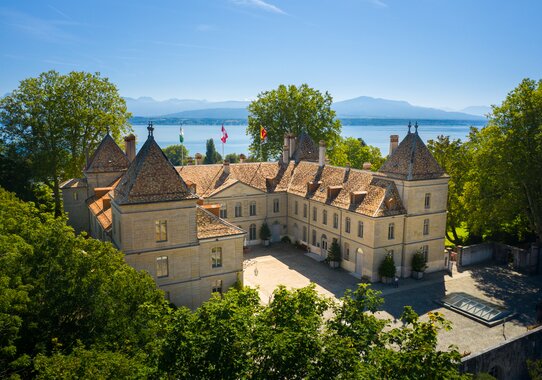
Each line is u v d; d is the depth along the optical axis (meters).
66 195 63.59
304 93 100.44
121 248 41.09
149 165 42.19
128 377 20.34
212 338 19.81
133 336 26.59
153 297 29.83
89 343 26.11
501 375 36.88
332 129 102.31
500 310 47.44
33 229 29.53
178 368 19.70
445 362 19.97
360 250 58.97
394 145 62.66
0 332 21.27
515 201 59.50
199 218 46.00
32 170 72.00
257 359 20.45
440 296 52.66
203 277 44.84
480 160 61.41
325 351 19.48
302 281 57.22
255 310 24.38
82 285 26.64
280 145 99.56
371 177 62.09
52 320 26.11
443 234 61.56
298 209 72.44
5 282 21.47
